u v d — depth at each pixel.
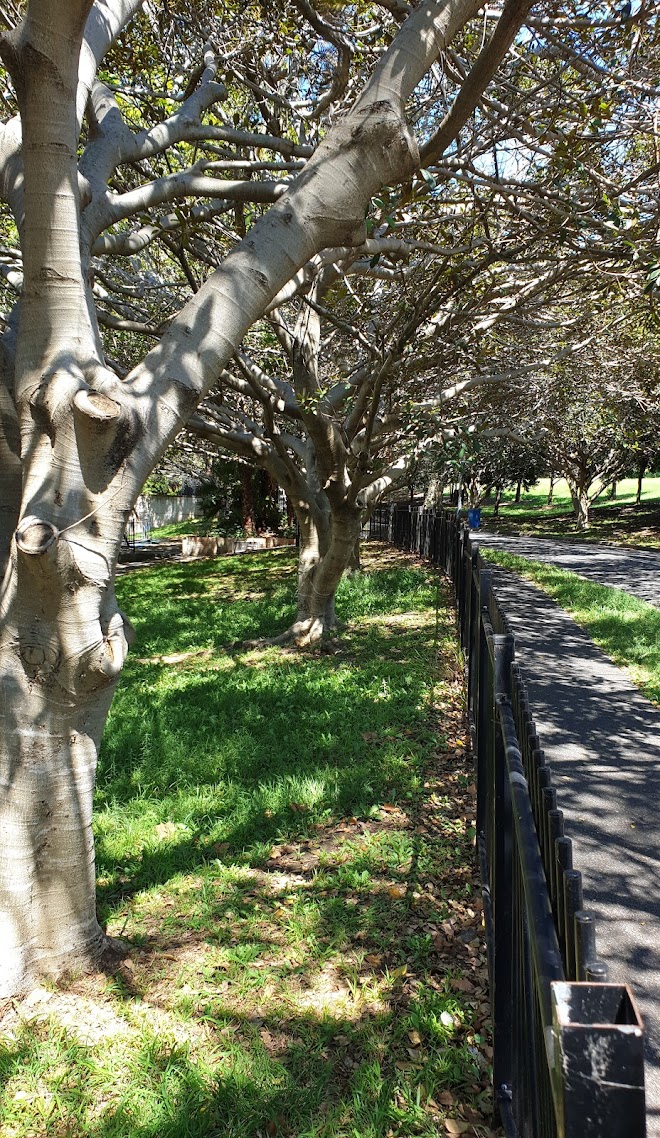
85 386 2.89
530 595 14.04
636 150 6.84
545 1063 1.47
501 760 2.66
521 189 5.82
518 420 14.65
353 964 3.46
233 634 10.76
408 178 3.39
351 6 6.43
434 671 8.00
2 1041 2.96
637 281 6.10
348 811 4.93
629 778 5.65
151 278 10.55
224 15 6.59
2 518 3.34
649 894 4.18
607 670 8.58
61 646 2.99
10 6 5.00
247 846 4.51
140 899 3.99
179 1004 3.19
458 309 8.24
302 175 3.23
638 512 40.47
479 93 3.69
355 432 9.09
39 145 2.78
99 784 5.47
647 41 5.65
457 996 3.27
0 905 3.13
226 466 29.98
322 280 8.19
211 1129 2.61
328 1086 2.81
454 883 4.11
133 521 36.50
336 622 10.45
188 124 5.05
